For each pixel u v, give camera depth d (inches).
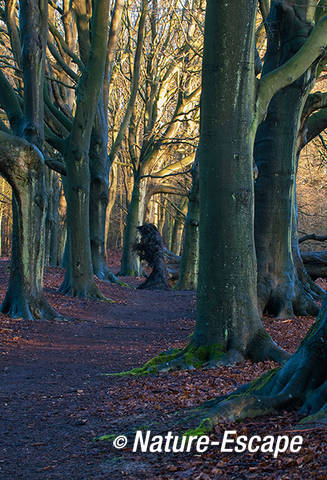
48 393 309.7
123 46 1387.8
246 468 162.4
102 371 376.2
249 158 366.6
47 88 1007.0
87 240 816.3
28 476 184.4
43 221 596.7
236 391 235.8
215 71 356.5
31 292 591.5
